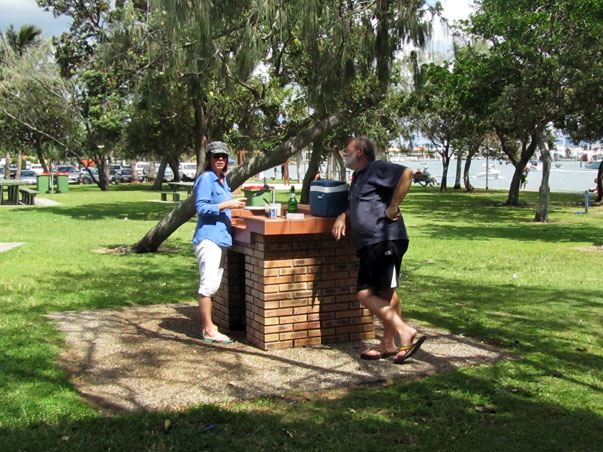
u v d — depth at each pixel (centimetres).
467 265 1076
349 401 425
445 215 2319
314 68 1016
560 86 1995
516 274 976
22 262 1030
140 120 2938
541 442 367
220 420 388
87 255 1128
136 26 1288
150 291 806
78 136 4012
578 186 5184
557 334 606
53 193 3581
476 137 4056
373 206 492
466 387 454
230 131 2464
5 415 390
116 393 438
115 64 1586
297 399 429
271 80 1571
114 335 592
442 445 361
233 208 548
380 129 2383
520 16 2005
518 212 2494
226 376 475
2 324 616
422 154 4844
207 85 1140
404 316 683
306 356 527
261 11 937
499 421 396
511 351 548
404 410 411
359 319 576
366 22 1016
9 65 3709
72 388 442
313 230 533
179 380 466
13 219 1895
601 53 1881
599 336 599
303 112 1947
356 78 1080
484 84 2166
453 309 718
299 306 552
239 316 618
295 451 350
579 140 2797
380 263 491
